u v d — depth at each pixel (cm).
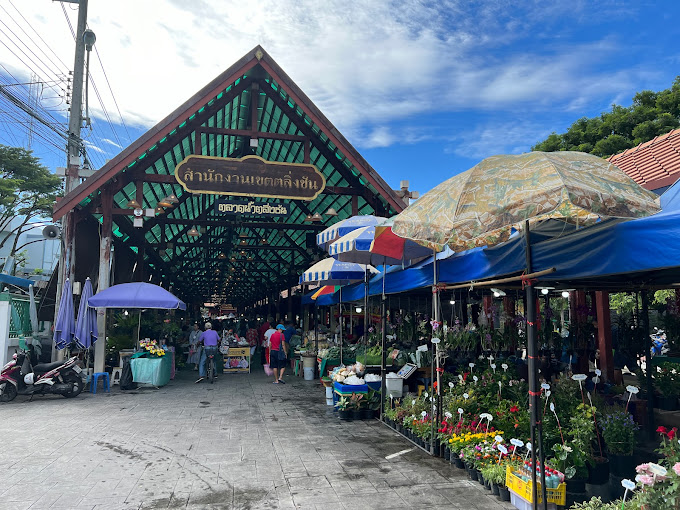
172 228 1995
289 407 911
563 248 371
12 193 2322
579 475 444
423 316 1161
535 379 396
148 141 1144
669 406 711
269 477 504
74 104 1337
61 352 1164
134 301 1105
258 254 2591
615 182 389
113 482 488
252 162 1266
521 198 364
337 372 905
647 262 305
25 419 794
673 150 897
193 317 3325
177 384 1234
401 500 440
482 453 494
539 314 909
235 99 1412
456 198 420
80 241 1292
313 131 1369
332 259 1000
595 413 506
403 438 671
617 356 998
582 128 2034
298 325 2642
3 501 436
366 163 1284
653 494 310
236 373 1487
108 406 916
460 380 691
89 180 1122
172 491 462
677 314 804
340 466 542
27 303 1290
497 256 470
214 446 625
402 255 700
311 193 1295
